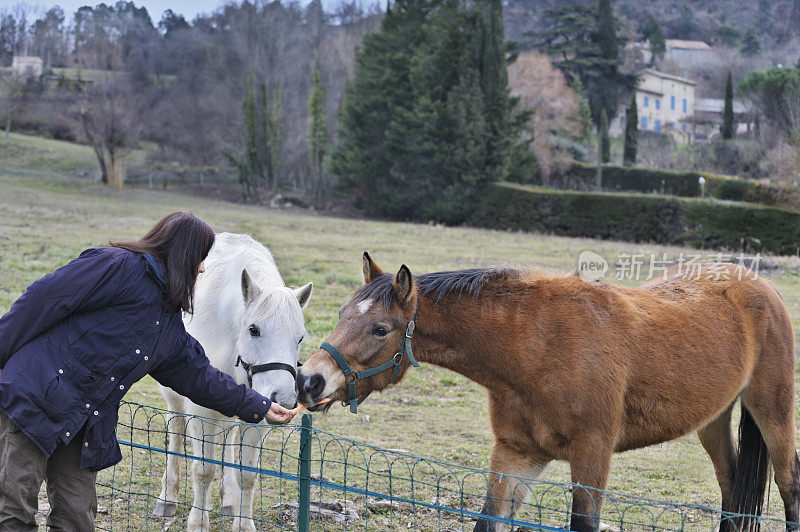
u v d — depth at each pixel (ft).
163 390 17.48
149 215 97.40
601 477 13.07
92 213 92.94
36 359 9.97
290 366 13.84
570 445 13.23
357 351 12.89
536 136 158.10
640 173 148.05
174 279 10.71
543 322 13.44
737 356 15.15
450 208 128.98
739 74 276.62
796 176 98.12
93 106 147.43
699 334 14.65
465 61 133.69
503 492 13.64
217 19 221.66
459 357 13.71
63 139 193.77
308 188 166.61
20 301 10.00
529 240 97.66
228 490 16.83
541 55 174.81
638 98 249.55
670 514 18.60
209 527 16.25
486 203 127.54
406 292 13.12
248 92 157.28
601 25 224.12
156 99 196.54
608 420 13.20
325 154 160.66
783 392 15.78
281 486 18.69
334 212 145.89
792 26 331.98
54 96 195.72
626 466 22.53
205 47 201.67
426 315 13.53
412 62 137.80
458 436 24.86
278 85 168.86
